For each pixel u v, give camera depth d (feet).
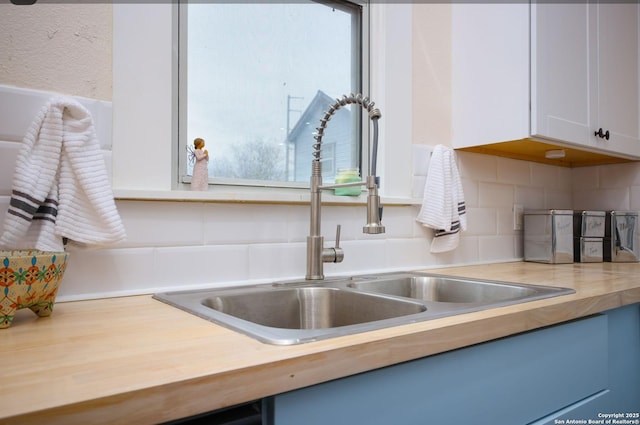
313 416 1.72
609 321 3.32
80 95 2.93
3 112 2.66
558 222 5.40
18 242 2.54
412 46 4.79
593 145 5.03
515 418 2.46
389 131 4.56
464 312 2.42
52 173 2.63
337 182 4.21
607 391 3.14
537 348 2.61
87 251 2.94
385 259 4.50
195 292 3.16
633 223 5.69
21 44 2.74
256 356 1.65
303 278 3.92
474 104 4.91
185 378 1.41
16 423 1.15
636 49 5.81
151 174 3.21
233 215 3.57
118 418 1.29
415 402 2.02
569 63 4.75
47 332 2.05
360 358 1.80
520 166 5.87
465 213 4.92
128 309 2.62
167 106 3.29
